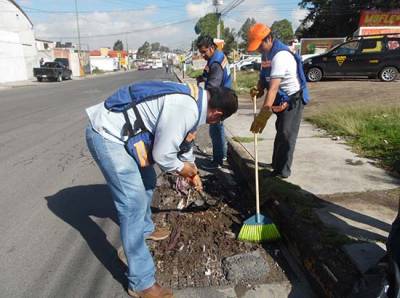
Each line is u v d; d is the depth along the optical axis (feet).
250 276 9.46
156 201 14.23
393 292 6.79
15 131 28.43
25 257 10.77
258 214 11.14
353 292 7.27
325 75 53.36
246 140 21.38
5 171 18.51
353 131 21.66
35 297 9.03
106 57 254.88
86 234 12.05
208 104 7.99
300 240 10.12
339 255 9.10
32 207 14.16
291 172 15.34
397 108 26.89
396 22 82.79
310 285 9.22
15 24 123.85
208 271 9.78
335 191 13.23
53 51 159.74
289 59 13.14
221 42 32.48
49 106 44.32
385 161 16.38
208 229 11.81
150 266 8.76
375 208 11.78
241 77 73.26
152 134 8.01
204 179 16.62
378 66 51.01
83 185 16.38
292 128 14.05
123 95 8.09
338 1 123.65
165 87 7.84
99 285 9.47
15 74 111.34
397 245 7.09
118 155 8.09
